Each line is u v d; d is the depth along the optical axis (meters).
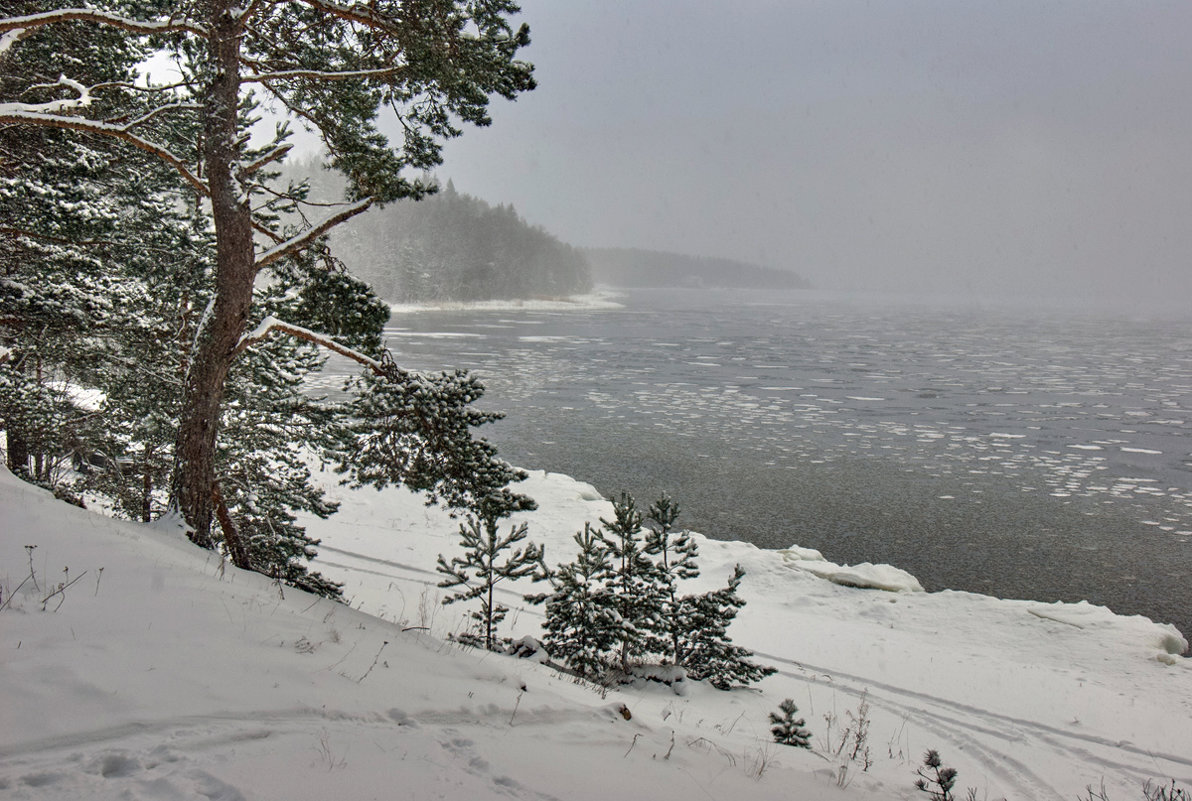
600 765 4.95
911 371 61.34
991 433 37.88
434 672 6.05
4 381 12.71
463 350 73.44
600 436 36.50
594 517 22.11
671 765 5.42
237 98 9.84
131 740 3.58
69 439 13.59
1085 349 81.19
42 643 4.41
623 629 10.06
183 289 13.27
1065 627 14.82
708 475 29.66
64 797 3.01
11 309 11.93
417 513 21.83
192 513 9.74
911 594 16.95
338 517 20.72
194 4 9.55
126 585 5.87
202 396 9.79
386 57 10.06
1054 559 20.92
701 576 17.45
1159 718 10.15
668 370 60.78
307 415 13.62
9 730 3.42
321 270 10.68
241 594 6.63
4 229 11.88
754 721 9.12
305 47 10.33
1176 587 18.95
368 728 4.45
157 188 14.01
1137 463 32.09
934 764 6.90
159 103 11.55
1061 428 39.25
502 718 5.44
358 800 3.50
